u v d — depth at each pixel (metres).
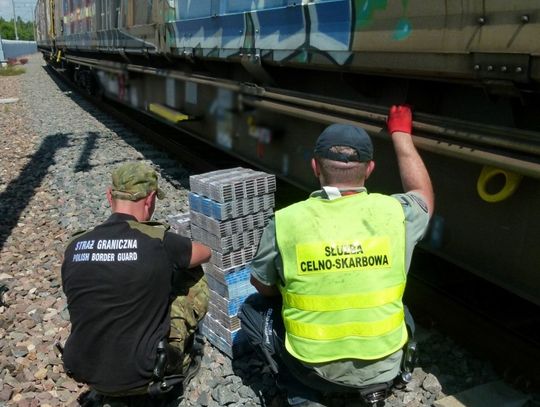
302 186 4.09
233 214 2.90
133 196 2.45
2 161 7.80
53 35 16.81
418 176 2.49
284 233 2.13
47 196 6.14
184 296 2.62
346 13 3.01
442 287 3.48
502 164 2.23
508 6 2.09
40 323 3.47
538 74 2.03
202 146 7.82
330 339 2.09
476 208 2.65
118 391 2.37
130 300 2.31
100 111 12.23
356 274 2.06
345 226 2.09
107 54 9.84
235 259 2.96
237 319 2.96
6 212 5.64
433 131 2.56
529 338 2.72
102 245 2.36
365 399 2.20
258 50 4.01
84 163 7.43
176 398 2.71
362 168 2.14
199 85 5.79
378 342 2.09
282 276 2.22
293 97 3.81
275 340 2.42
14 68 28.47
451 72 2.40
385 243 2.07
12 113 12.43
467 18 2.27
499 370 2.76
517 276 2.47
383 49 2.76
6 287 3.94
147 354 2.33
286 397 2.64
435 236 2.94
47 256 4.50
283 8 3.60
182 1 5.49
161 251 2.40
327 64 3.25
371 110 3.01
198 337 2.90
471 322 2.93
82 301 2.32
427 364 2.83
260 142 4.64
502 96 2.35
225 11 4.51
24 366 3.03
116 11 8.23
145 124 10.08
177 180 6.36
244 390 2.73
